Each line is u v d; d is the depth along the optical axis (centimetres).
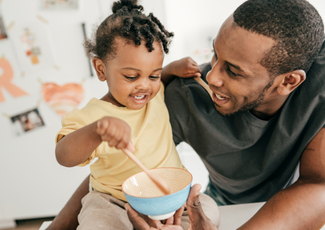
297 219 55
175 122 83
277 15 52
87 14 157
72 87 169
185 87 79
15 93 167
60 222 74
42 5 155
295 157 74
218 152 80
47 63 164
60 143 54
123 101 66
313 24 55
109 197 65
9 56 162
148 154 70
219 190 100
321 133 67
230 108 66
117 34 61
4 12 156
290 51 55
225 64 59
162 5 160
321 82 66
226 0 190
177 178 54
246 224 56
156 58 61
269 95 64
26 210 188
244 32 54
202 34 197
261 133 76
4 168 179
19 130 173
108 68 64
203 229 51
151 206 45
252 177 82
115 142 43
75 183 185
